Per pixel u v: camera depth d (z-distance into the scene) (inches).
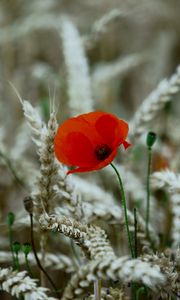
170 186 31.5
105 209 31.8
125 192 37.2
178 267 28.3
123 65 53.2
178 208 32.3
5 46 58.2
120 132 26.9
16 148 43.3
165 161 40.5
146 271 24.4
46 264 33.0
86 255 28.5
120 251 35.0
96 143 28.0
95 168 26.5
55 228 27.3
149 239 32.9
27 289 28.0
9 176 42.3
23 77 58.6
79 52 40.8
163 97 35.4
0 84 50.9
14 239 40.8
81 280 30.0
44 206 30.4
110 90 54.2
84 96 39.9
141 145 43.4
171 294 28.5
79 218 30.6
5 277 28.4
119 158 45.1
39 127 31.0
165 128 45.9
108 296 29.2
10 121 51.5
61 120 48.4
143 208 39.4
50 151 29.7
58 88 49.8
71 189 30.7
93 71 58.7
